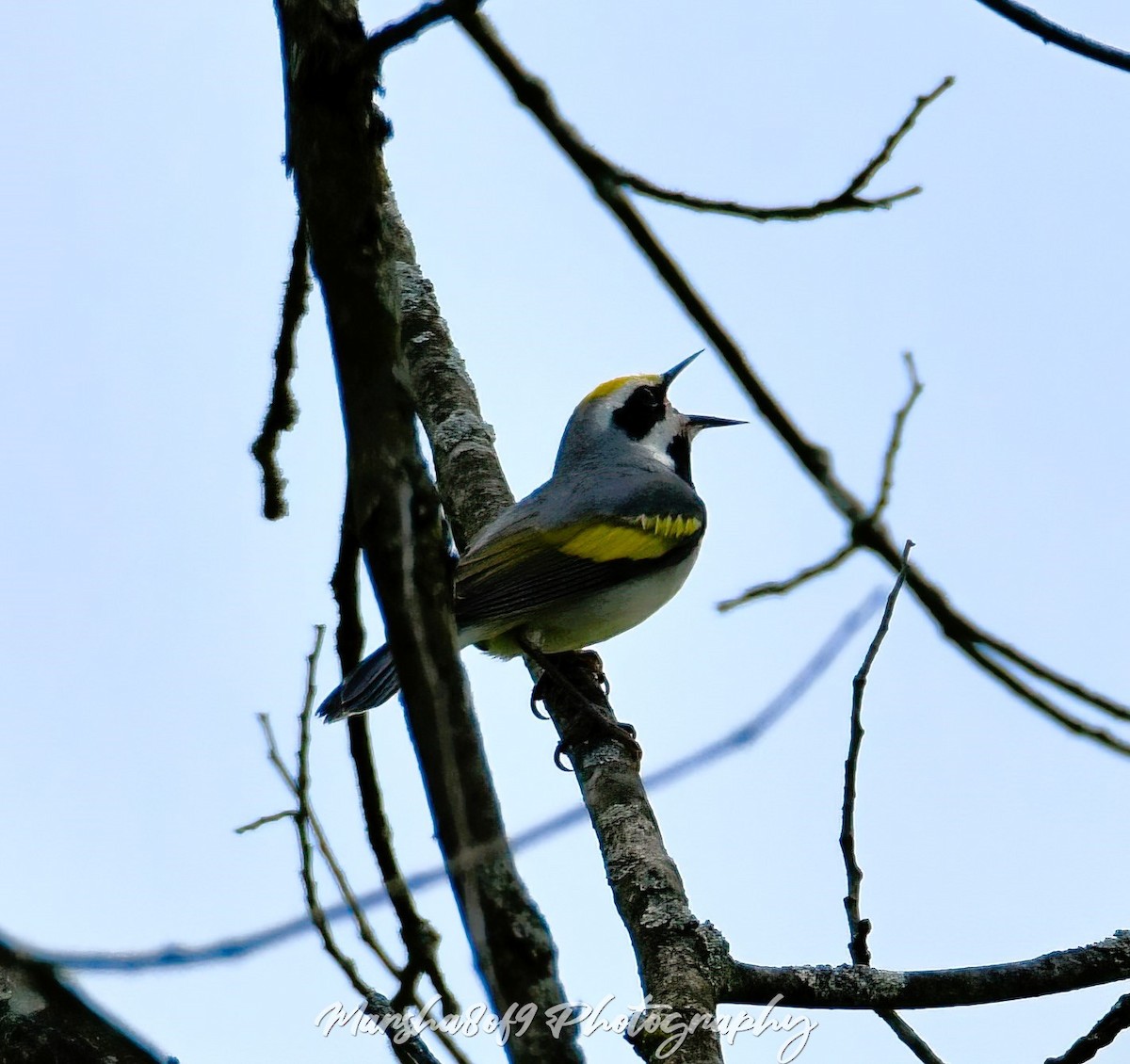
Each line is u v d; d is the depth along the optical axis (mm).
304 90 4887
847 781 9461
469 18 6230
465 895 4539
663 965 8719
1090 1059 8914
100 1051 6516
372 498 4645
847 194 7797
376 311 4773
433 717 4605
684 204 7637
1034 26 7133
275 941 5102
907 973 9086
